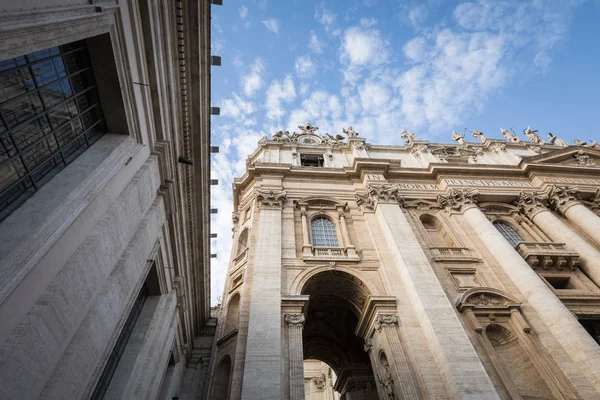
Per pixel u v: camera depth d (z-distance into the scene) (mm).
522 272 19516
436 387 14305
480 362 14430
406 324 16875
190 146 12367
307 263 20219
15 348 4762
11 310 4836
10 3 4504
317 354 26594
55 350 5801
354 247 21359
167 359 14312
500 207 26797
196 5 9336
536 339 16812
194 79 10953
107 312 7922
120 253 8375
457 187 27016
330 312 23938
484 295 18641
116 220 7906
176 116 10977
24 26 4684
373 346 17922
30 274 5230
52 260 5754
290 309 17266
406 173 27781
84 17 5930
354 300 20828
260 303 16922
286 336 16172
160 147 10164
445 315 16375
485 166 28812
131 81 7969
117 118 8242
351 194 25828
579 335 16031
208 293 19984
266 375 14000
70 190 6387
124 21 7328
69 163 7078
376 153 31688
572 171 29797
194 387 18422
